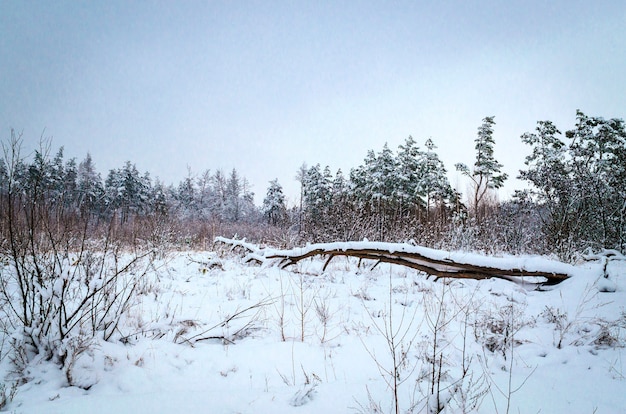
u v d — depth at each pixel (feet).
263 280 22.75
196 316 14.15
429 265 21.13
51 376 8.61
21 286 9.65
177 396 7.86
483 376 9.11
